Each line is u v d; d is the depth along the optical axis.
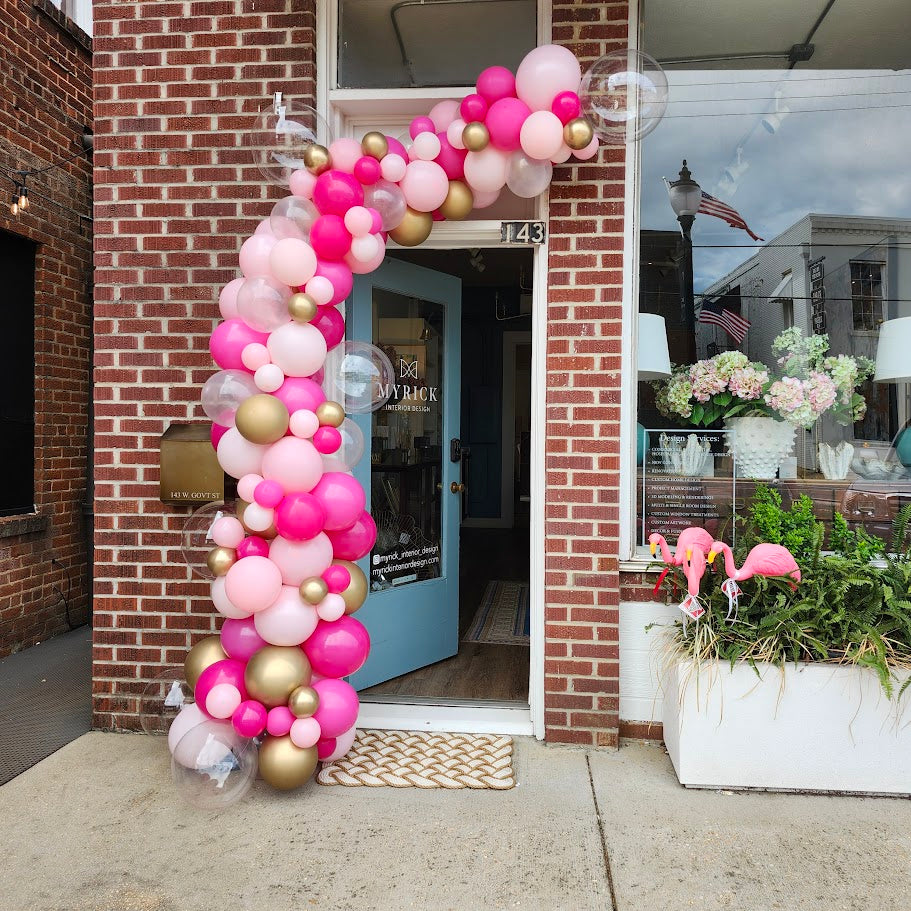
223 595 2.46
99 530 3.17
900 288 3.31
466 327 8.64
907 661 2.57
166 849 2.25
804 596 2.68
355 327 3.37
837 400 3.27
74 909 1.98
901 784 2.54
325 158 2.50
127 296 3.16
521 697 3.43
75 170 4.88
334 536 2.59
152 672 3.15
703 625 2.67
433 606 3.90
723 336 3.29
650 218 3.30
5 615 4.25
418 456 3.84
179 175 3.14
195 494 3.05
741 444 3.25
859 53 3.28
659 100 2.63
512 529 8.69
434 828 2.37
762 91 3.30
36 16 4.45
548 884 2.08
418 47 3.19
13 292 4.36
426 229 2.78
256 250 2.52
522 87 2.58
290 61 3.08
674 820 2.41
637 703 3.06
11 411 4.36
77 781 2.69
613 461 2.98
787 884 2.08
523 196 2.85
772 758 2.59
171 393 3.15
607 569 2.98
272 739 2.47
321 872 2.14
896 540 2.92
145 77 3.14
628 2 2.98
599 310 2.98
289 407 2.44
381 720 3.16
